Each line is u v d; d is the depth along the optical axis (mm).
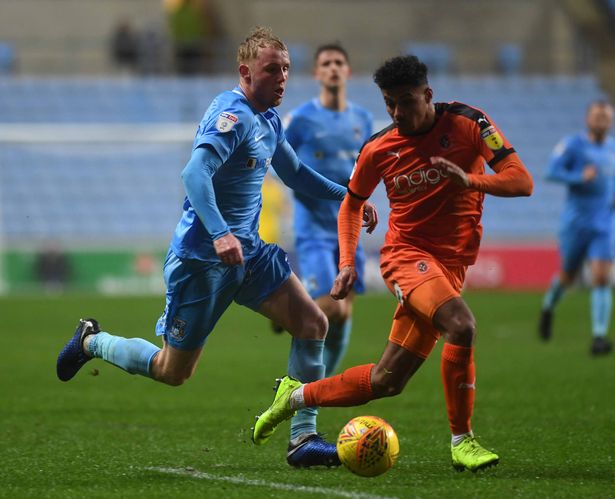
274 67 21031
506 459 22938
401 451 24156
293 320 22078
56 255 80188
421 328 20875
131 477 20953
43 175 92938
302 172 23312
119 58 103750
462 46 115188
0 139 89562
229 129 20375
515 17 115625
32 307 68062
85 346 23344
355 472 19641
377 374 20891
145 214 92875
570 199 47406
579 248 47250
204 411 31484
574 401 32750
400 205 21234
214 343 52875
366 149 21359
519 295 78312
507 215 95375
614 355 46156
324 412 30703
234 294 21859
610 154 47281
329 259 31203
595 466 21969
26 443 25641
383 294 80562
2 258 79688
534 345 50312
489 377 39125
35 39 111312
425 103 20172
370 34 115062
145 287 80438
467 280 82625
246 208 21594
